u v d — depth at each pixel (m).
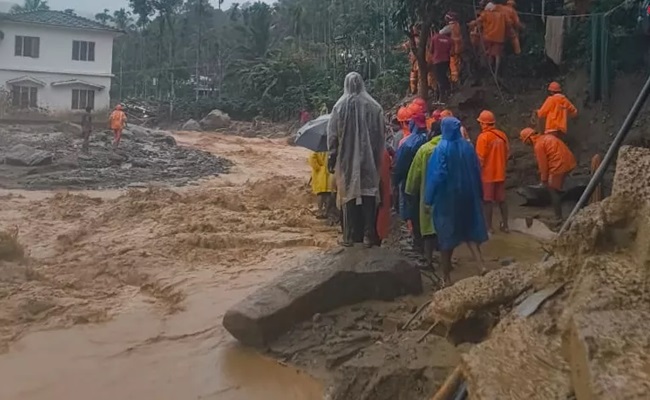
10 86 45.69
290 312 6.32
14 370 5.75
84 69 47.62
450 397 3.71
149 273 8.66
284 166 24.84
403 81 31.62
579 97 14.93
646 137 12.67
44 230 12.05
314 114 45.97
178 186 18.44
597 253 4.27
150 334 6.61
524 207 11.98
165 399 5.23
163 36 69.19
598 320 3.02
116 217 12.78
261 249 10.09
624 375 2.57
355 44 41.91
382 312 6.64
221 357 6.03
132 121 53.66
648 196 4.04
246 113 54.12
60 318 7.03
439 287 7.43
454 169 7.27
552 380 3.09
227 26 76.81
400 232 10.09
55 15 47.75
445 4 16.22
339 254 7.23
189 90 63.47
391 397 4.97
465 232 7.43
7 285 8.12
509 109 15.41
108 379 5.59
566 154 10.77
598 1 15.52
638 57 14.55
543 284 4.70
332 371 5.68
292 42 59.59
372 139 7.92
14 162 21.72
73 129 33.00
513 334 3.70
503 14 15.74
